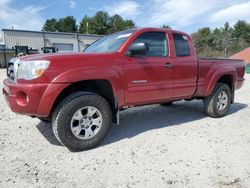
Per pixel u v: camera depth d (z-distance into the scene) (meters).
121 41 4.60
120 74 4.27
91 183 3.12
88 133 4.04
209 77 5.71
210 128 5.21
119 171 3.40
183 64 5.16
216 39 77.62
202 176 3.27
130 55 4.43
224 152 3.98
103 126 4.17
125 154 3.91
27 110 3.72
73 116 3.88
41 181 3.16
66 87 3.81
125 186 3.06
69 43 45.94
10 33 39.97
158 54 4.89
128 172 3.37
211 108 5.94
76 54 3.98
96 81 4.13
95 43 5.39
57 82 3.70
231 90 6.45
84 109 4.00
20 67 3.79
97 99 4.06
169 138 4.59
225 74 6.09
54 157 3.80
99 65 4.04
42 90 3.65
